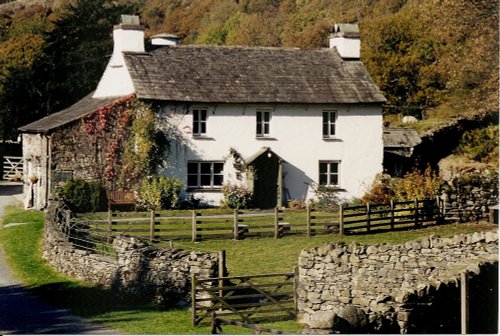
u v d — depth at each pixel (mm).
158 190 46469
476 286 22859
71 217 37281
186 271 26453
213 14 113625
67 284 29812
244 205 47906
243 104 49000
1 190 60625
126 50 50188
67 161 47000
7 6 129625
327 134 51031
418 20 74500
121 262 28562
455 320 22141
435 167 54719
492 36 56500
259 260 32281
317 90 50875
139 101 47594
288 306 24672
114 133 47562
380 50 74688
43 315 25422
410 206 40812
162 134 47844
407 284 23438
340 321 19484
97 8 80688
